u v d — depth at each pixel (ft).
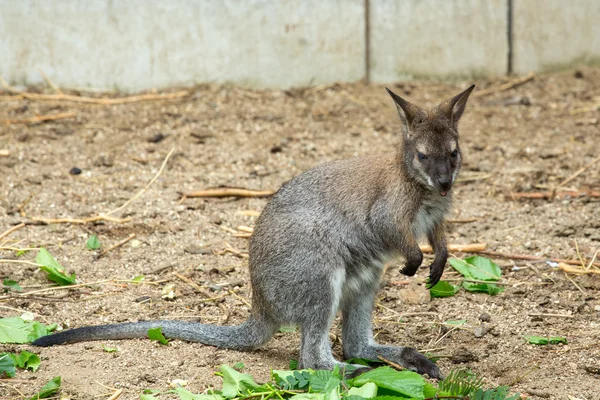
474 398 20.99
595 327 26.25
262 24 47.06
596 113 45.37
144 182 36.88
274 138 41.83
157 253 31.37
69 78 46.03
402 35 48.73
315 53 48.01
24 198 34.88
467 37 49.49
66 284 28.78
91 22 45.44
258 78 47.67
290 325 24.02
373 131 42.91
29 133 40.96
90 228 32.83
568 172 38.55
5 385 22.03
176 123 42.88
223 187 36.29
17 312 26.71
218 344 24.90
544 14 50.11
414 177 24.31
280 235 23.81
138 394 21.95
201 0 46.19
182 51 46.65
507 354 24.72
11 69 45.44
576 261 30.50
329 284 23.71
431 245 25.79
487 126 44.06
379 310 27.99
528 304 27.99
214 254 31.40
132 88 46.55
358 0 47.75
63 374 22.79
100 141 40.65
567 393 22.09
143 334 24.97
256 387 21.45
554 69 51.01
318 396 20.54
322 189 24.50
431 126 24.31
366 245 24.48
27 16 44.88
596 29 50.90
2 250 30.81
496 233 33.19
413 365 23.84
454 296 28.76
